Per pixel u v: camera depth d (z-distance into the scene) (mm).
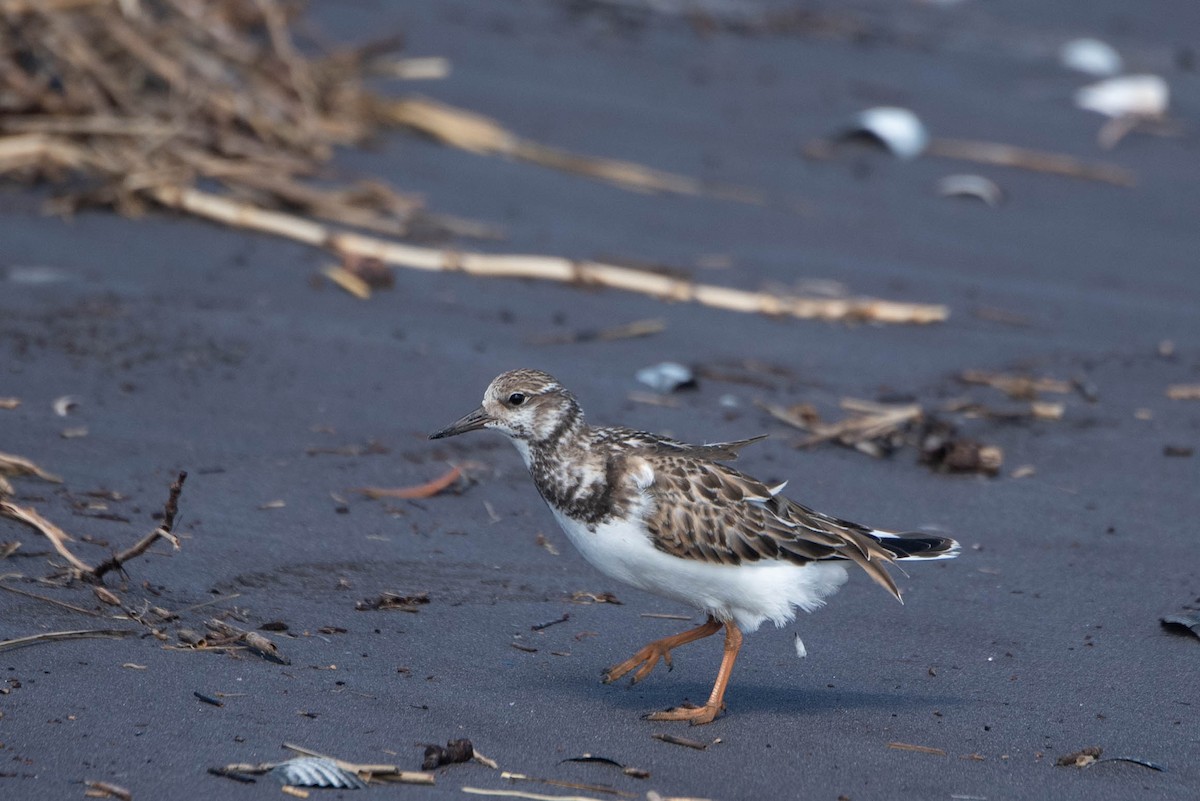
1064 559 9422
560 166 17266
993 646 8227
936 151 19453
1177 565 9344
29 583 7684
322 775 6184
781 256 15516
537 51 20953
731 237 15906
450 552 8945
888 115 19625
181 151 15102
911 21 25641
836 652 8164
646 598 8703
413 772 6312
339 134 16812
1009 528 9883
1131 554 9500
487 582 8625
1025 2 27328
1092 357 13406
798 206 17094
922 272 15477
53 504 8688
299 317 12445
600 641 8086
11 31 15172
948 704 7512
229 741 6465
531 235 15156
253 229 14273
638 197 16734
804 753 6887
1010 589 8977
